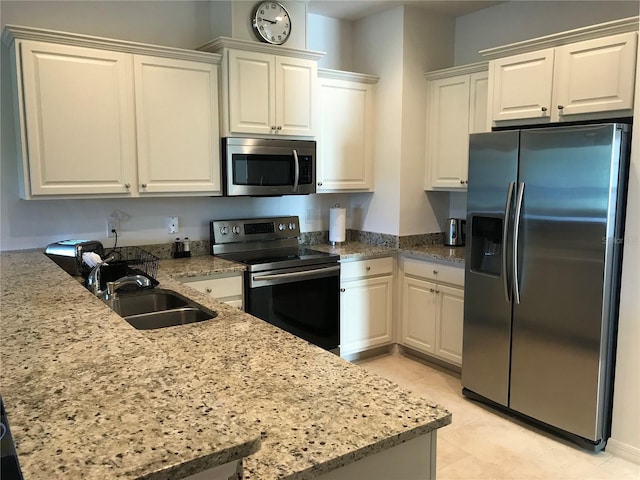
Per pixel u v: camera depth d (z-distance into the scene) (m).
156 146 3.00
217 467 0.74
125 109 2.88
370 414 1.13
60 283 1.93
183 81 3.05
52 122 2.67
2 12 2.79
